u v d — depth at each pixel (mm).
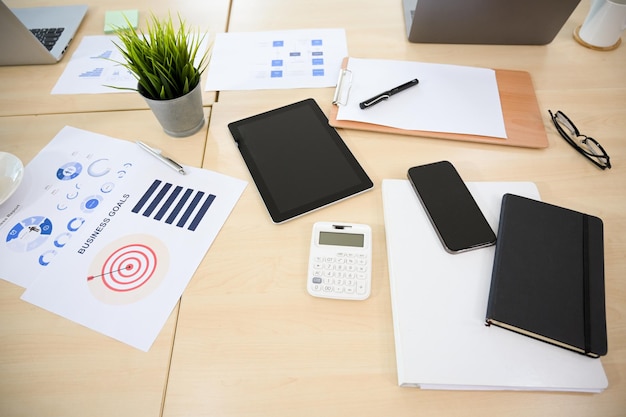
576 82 804
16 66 868
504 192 631
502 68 830
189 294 558
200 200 647
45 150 722
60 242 608
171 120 688
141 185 668
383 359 509
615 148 702
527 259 537
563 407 476
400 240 579
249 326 533
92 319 539
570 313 496
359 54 862
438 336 501
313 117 746
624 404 478
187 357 512
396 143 716
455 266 553
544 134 717
